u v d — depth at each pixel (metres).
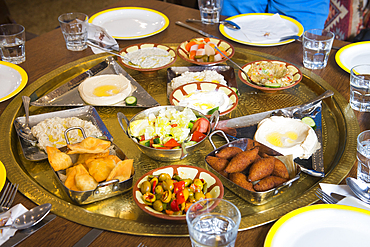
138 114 1.23
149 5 2.51
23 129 1.29
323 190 0.98
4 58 1.80
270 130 1.22
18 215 0.91
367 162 0.97
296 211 0.87
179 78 1.56
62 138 1.22
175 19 2.29
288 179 0.97
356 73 1.43
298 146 1.13
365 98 1.33
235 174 0.98
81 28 1.89
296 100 1.50
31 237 0.86
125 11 2.35
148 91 1.58
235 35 2.01
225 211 0.78
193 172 0.98
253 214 0.92
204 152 1.21
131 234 0.87
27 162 1.17
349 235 0.82
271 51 1.86
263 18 2.20
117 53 1.86
